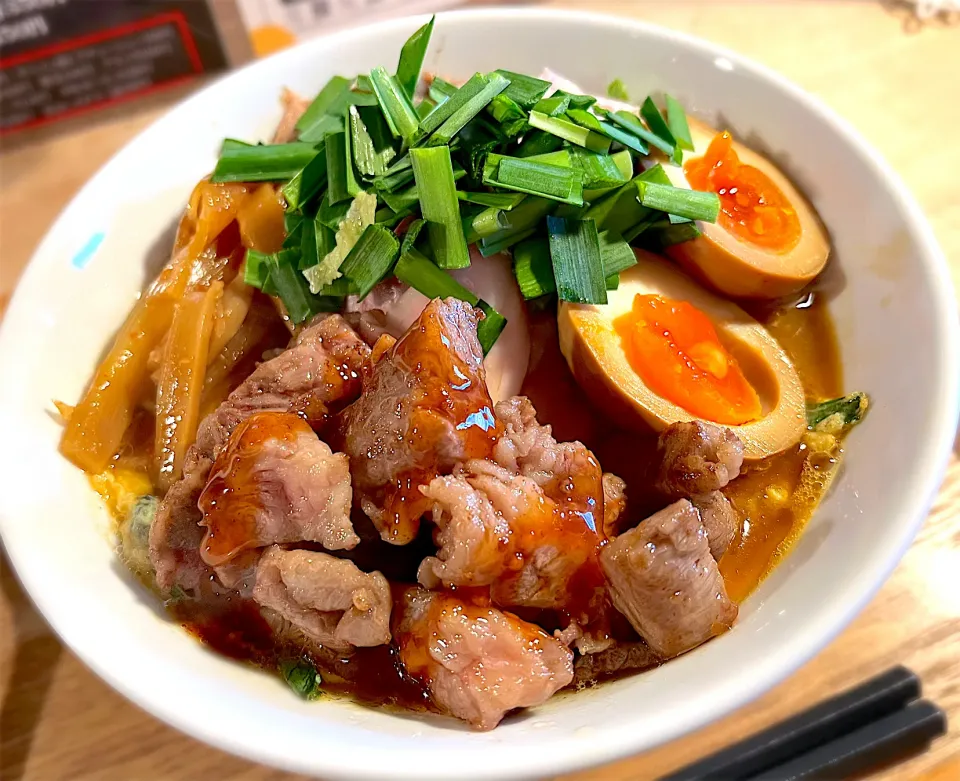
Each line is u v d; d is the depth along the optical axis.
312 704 0.14
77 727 0.17
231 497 0.14
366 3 0.28
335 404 0.16
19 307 0.17
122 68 0.27
